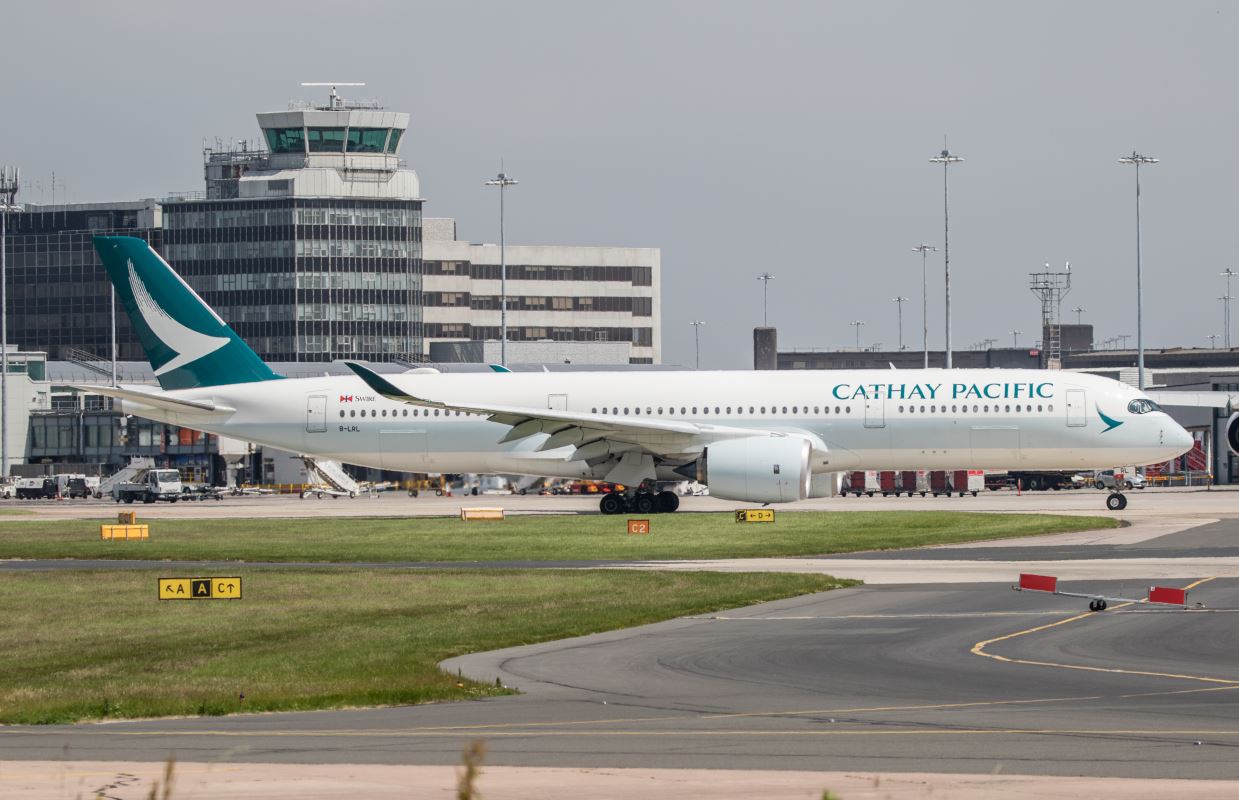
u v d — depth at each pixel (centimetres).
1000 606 10038
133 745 5691
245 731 6025
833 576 12075
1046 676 7319
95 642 9150
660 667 7825
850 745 5553
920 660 7900
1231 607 9800
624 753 5406
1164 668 7525
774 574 12075
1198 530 15962
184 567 13725
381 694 6906
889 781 4838
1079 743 5566
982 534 15712
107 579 12656
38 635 9506
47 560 14688
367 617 10012
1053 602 10194
